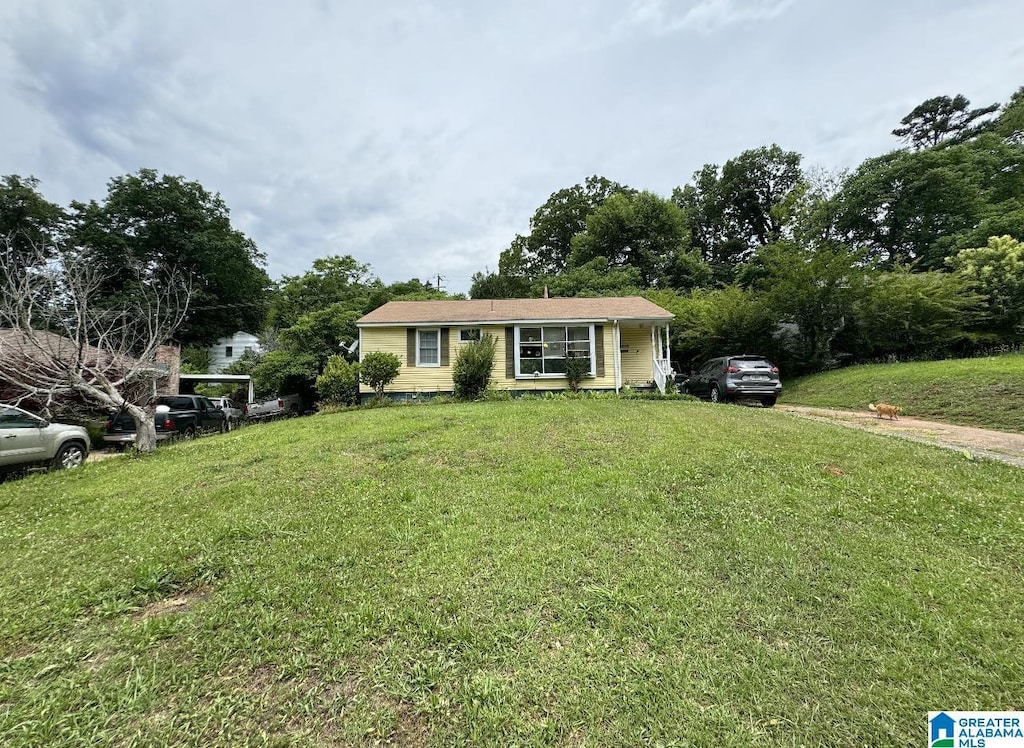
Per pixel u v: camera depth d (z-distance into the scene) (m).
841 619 2.49
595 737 1.77
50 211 23.05
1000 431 8.75
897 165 25.64
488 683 2.05
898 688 2.00
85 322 8.44
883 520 3.86
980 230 19.80
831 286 17.20
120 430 11.96
